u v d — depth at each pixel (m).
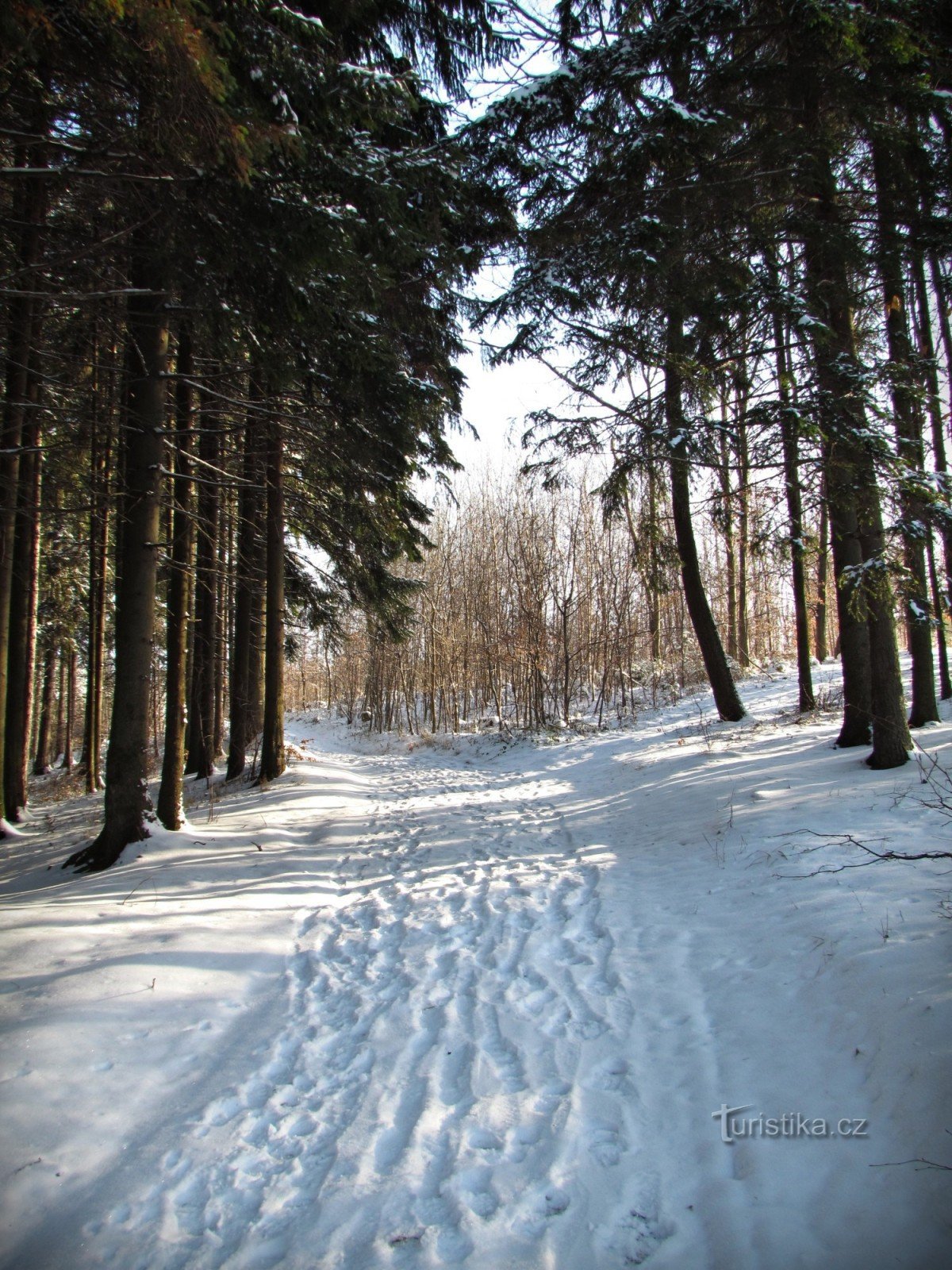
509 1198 2.30
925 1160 2.15
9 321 6.62
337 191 4.45
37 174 3.95
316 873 6.36
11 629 10.00
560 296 6.80
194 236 4.28
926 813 5.29
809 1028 3.01
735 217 6.52
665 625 23.72
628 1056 3.11
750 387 7.00
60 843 7.93
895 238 6.27
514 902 5.38
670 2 5.54
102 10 2.89
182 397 7.96
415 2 5.23
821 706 11.55
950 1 5.27
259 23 3.46
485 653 23.06
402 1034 3.44
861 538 7.43
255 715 15.50
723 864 5.50
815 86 5.98
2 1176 2.36
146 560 6.49
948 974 2.94
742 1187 2.25
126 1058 3.11
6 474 8.07
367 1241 2.14
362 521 10.39
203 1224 2.24
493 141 6.00
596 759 13.34
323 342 5.75
